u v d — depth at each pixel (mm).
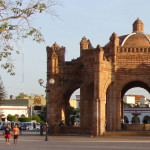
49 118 64438
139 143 45375
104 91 59688
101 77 59031
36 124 104875
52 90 64562
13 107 145500
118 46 62688
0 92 109500
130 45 64938
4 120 135250
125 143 45406
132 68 62125
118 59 62500
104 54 63906
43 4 22141
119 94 62375
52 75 64688
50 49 67250
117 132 58125
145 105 145750
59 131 63781
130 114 127750
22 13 22516
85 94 63906
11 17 22531
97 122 58062
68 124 69375
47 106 64938
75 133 62875
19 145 43875
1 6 22094
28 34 22906
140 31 68875
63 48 66250
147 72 61812
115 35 62594
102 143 45594
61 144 44406
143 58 62031
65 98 69312
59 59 66125
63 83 65312
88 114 64625
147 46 62219
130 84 73062
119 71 62344
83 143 45750
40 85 55094
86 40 66438
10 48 23531
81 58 65438
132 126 68000
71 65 65625
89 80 63375
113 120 62281
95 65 59094
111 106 62469
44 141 50125
